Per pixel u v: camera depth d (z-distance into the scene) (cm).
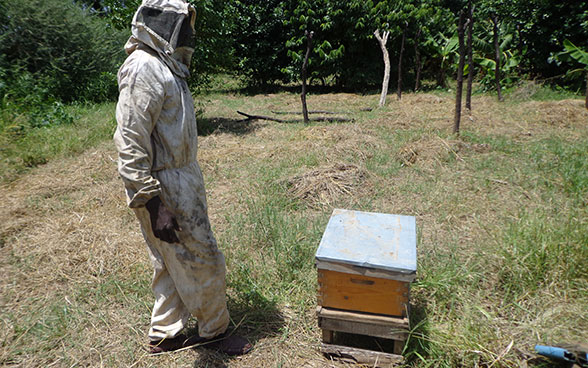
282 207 450
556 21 1163
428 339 237
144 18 201
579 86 1092
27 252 362
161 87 198
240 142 733
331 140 653
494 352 231
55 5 1092
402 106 1040
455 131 678
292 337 261
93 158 619
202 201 225
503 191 470
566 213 395
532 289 286
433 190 477
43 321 277
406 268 215
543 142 633
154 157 207
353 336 265
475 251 338
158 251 231
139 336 263
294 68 1454
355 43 1425
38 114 812
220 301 238
